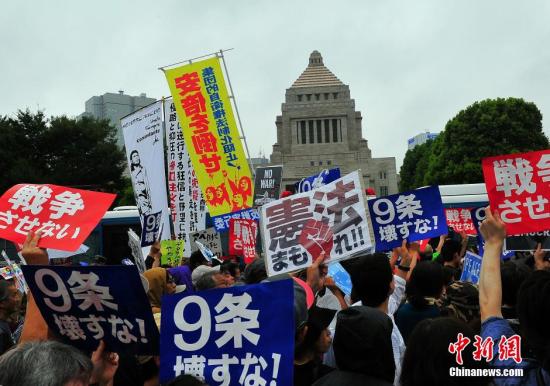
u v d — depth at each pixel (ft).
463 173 168.25
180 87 35.81
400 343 13.92
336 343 10.48
